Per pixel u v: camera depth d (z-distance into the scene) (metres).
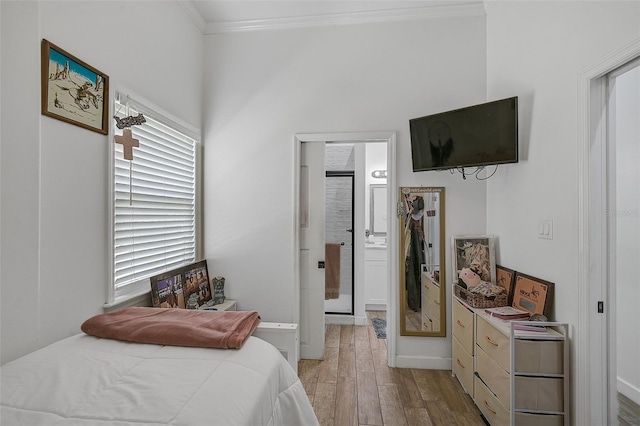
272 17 2.70
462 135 2.24
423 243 2.59
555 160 1.76
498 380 1.73
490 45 2.50
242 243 2.77
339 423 1.86
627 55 1.31
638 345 1.84
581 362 1.55
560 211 1.71
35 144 1.20
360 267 3.61
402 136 2.62
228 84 2.79
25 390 0.80
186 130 2.52
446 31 2.59
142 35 1.99
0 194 1.10
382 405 2.04
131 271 1.93
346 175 3.70
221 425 0.70
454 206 2.57
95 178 1.61
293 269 2.70
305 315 2.75
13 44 1.14
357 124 2.66
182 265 2.54
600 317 1.53
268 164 2.75
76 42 1.49
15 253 1.14
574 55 1.61
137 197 1.99
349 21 2.66
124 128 1.71
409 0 2.49
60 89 1.39
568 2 1.66
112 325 1.18
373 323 3.68
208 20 2.75
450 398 2.13
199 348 1.08
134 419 0.69
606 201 1.54
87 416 0.70
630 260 1.86
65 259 1.43
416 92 2.61
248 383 0.89
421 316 2.58
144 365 0.94
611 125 1.53
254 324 1.29
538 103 1.92
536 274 1.92
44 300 1.33
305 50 2.72
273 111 2.75
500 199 2.36
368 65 2.65
